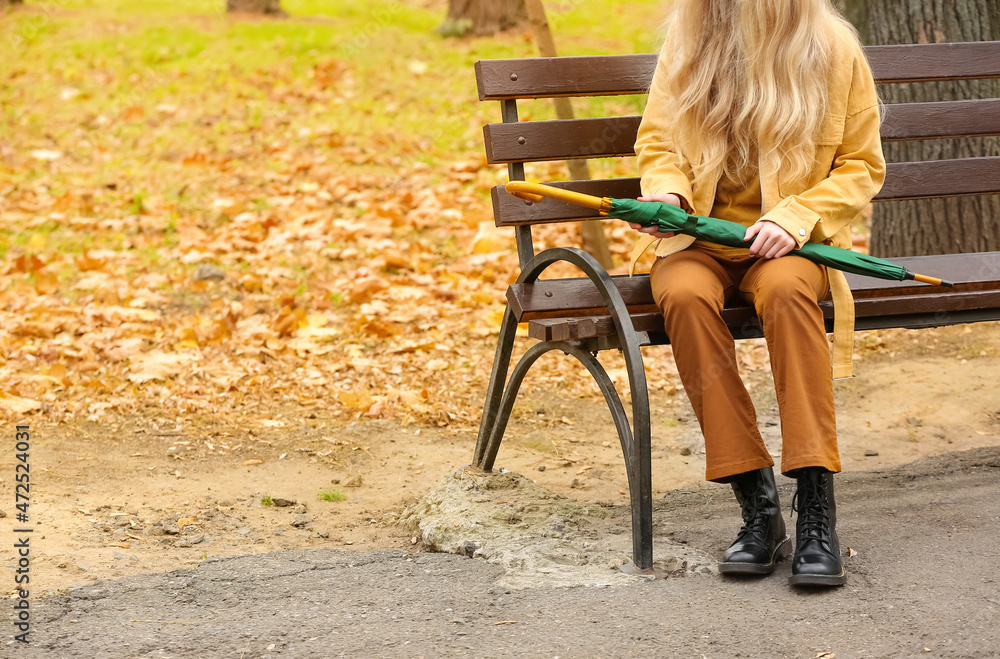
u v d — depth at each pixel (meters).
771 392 4.38
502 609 2.26
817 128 2.65
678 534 2.75
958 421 3.88
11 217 6.55
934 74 3.42
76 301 5.25
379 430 3.91
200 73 9.90
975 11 4.86
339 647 2.08
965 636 2.02
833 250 2.53
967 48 3.45
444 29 11.38
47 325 4.79
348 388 4.34
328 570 2.55
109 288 5.32
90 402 4.07
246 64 10.21
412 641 2.10
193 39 11.16
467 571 2.52
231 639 2.12
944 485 3.07
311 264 5.83
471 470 3.19
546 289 2.82
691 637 2.08
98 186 7.16
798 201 2.56
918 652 1.98
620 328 2.44
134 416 3.97
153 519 2.99
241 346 4.70
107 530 2.87
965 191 3.38
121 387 4.24
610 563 2.50
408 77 9.86
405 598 2.34
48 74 9.86
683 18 2.71
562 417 4.11
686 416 4.17
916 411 4.02
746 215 2.73
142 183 7.23
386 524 3.03
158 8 13.23
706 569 2.45
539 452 3.70
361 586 2.43
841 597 2.25
